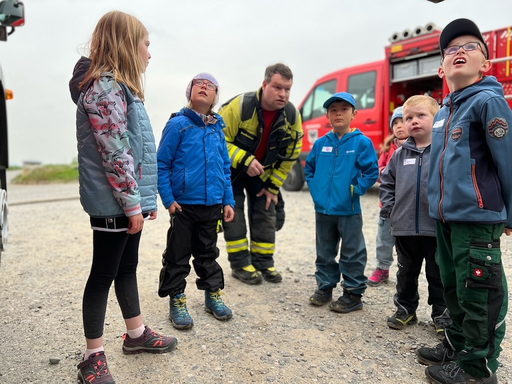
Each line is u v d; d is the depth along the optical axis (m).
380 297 3.49
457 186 2.10
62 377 2.29
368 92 8.31
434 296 2.79
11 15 3.78
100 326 2.20
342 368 2.40
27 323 2.97
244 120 3.62
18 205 9.02
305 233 5.89
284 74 3.39
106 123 1.97
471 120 2.09
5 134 3.51
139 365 2.42
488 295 2.07
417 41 7.48
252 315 3.13
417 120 2.71
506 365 2.42
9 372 2.34
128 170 2.01
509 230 2.13
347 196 3.08
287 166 3.85
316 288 3.72
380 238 3.72
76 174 18.19
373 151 3.08
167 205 2.86
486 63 2.17
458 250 2.14
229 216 3.15
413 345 2.67
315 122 9.30
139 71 2.19
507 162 1.99
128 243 2.39
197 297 3.49
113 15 2.12
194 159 2.88
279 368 2.40
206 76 2.91
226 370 2.38
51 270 4.23
